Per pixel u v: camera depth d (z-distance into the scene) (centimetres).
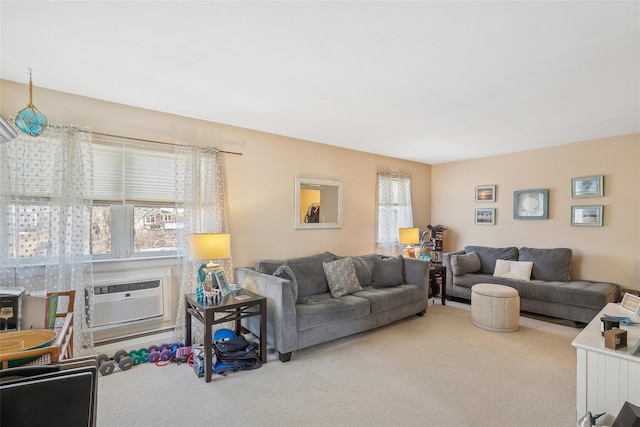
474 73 234
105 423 196
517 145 462
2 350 144
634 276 402
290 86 258
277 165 402
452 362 282
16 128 246
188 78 244
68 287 264
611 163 417
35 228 256
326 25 176
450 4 157
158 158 319
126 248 305
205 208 338
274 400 223
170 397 226
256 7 160
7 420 99
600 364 184
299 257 421
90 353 271
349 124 361
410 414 207
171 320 322
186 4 158
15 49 202
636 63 218
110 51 204
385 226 527
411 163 584
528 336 346
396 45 196
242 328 351
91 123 283
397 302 379
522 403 219
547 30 180
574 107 306
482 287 385
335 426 195
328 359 289
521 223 502
